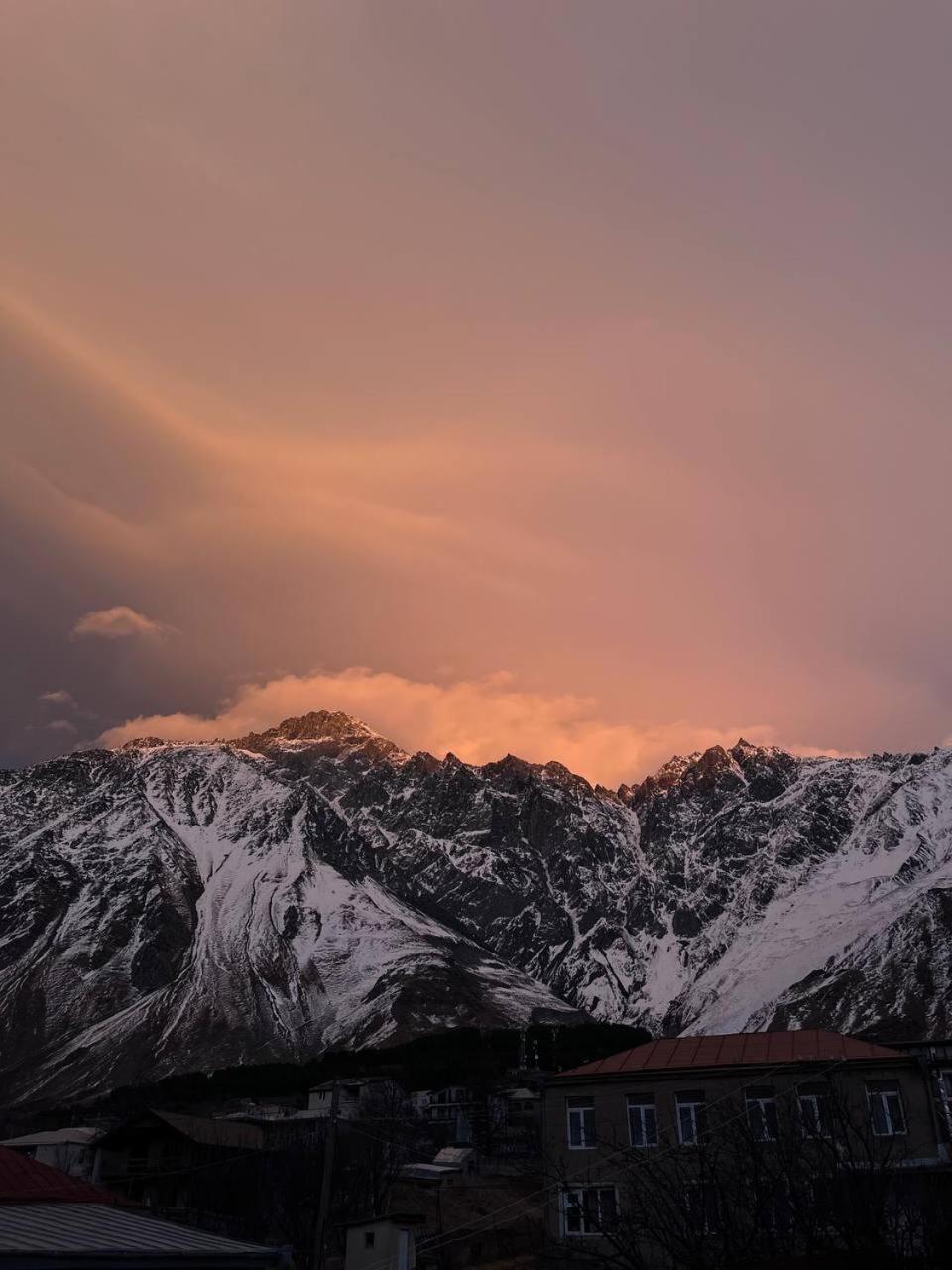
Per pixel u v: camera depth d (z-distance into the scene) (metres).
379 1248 52.50
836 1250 26.47
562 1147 57.44
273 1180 73.62
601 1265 31.67
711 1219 31.23
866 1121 34.31
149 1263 28.31
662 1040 64.50
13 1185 34.22
